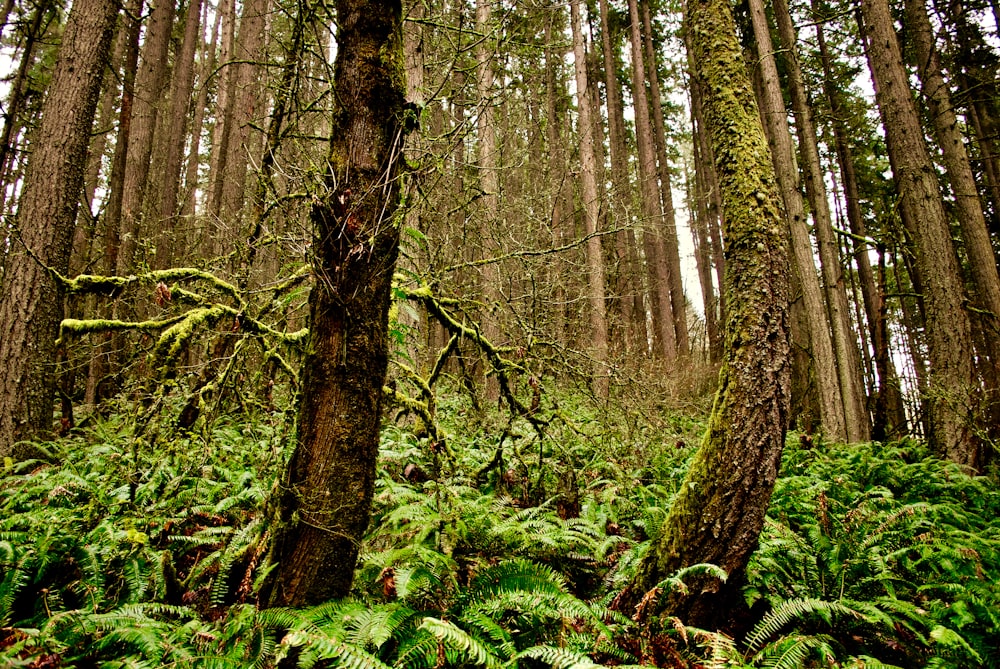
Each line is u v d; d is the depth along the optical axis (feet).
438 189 16.53
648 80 71.26
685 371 44.96
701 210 68.95
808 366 44.55
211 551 12.19
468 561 12.16
